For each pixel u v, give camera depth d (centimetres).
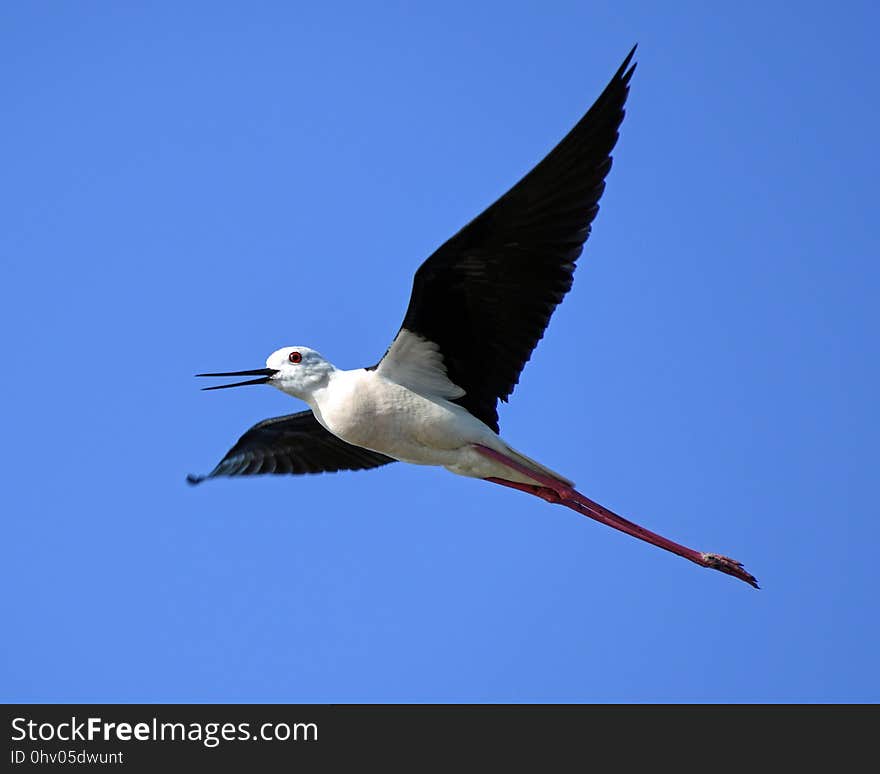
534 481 1302
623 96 1128
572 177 1150
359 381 1293
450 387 1293
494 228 1170
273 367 1344
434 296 1223
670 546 1321
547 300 1205
